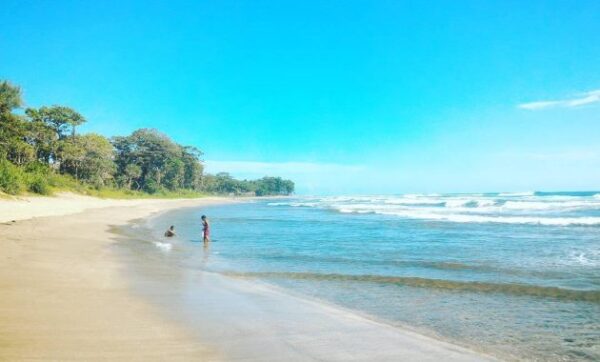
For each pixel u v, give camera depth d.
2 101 49.16
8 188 38.88
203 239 22.16
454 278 12.42
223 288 10.69
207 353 5.91
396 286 11.43
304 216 47.06
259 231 28.73
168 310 8.15
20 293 8.72
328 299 9.99
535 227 28.06
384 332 7.32
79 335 6.30
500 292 10.68
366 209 58.81
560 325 7.99
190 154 134.12
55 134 66.38
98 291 9.45
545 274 12.91
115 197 72.75
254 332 7.01
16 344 5.75
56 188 55.47
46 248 15.62
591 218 32.28
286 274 13.14
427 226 30.36
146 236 24.19
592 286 11.23
